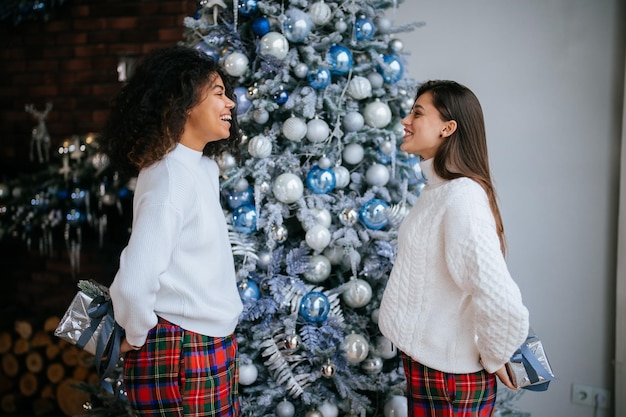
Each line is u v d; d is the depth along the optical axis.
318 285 1.87
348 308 1.79
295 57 1.67
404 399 1.70
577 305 2.29
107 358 1.27
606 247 2.23
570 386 2.31
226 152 1.65
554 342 2.33
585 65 2.22
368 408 1.66
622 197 2.13
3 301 3.04
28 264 3.00
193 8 2.77
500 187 2.38
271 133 1.71
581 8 2.21
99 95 2.91
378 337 1.76
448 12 2.41
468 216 1.16
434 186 1.30
